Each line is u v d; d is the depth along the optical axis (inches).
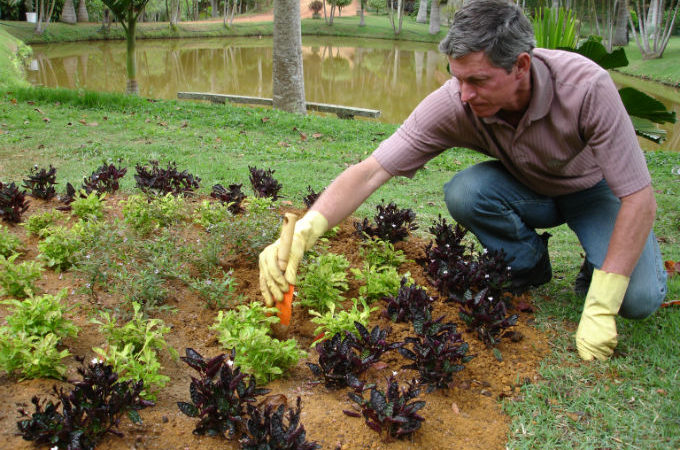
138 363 88.0
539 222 129.6
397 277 130.5
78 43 1277.1
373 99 701.9
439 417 91.9
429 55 1238.3
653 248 114.4
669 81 812.0
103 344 104.1
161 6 1729.8
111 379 78.5
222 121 376.8
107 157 261.7
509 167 117.3
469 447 85.8
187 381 97.0
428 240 173.5
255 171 192.7
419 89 781.9
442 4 1779.0
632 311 112.9
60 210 163.5
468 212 126.5
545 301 136.3
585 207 119.6
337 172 259.6
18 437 76.8
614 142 97.0
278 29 448.1
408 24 1815.9
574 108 98.4
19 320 94.0
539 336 119.3
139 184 179.6
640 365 107.0
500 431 90.1
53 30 1275.8
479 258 128.8
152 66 961.5
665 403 96.1
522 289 136.8
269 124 378.6
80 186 207.8
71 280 127.2
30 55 999.6
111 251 126.0
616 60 215.3
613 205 116.2
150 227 155.3
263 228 143.9
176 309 117.2
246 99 523.5
